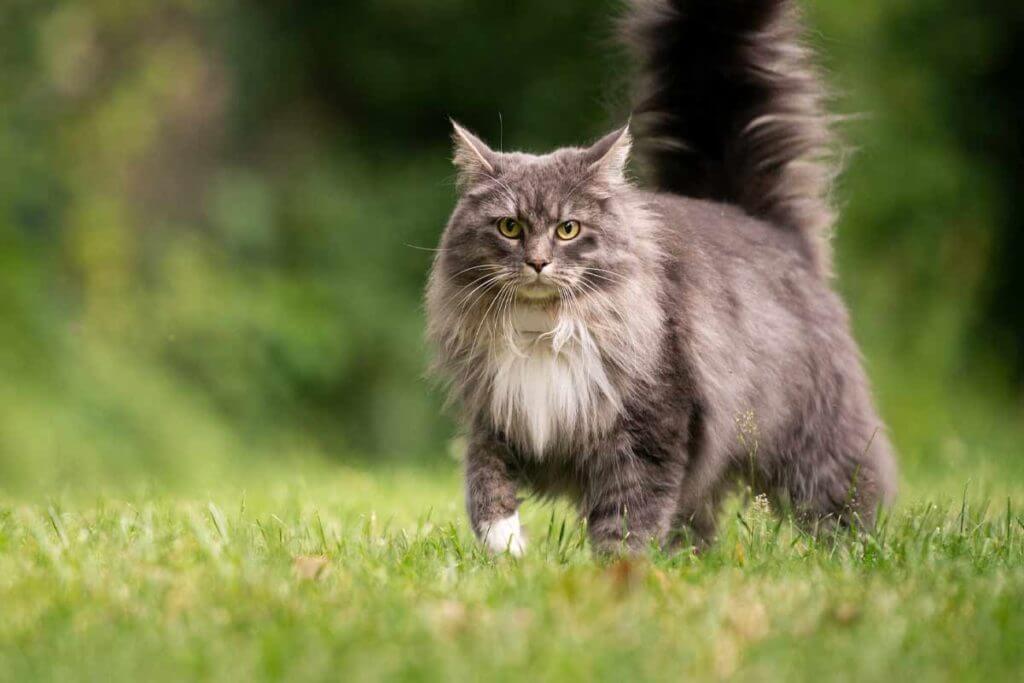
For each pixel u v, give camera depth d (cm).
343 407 2412
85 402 2022
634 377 854
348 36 2702
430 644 589
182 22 2603
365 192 2622
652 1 1123
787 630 616
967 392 2464
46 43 2373
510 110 2670
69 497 1223
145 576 706
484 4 2655
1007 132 2655
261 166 2638
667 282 887
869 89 2481
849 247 2397
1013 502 1210
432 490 1357
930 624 633
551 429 860
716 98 1105
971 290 2508
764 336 954
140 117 2486
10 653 587
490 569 775
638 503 860
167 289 2353
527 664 564
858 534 935
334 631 609
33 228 2294
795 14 1122
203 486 1518
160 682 546
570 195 865
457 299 880
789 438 991
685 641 600
